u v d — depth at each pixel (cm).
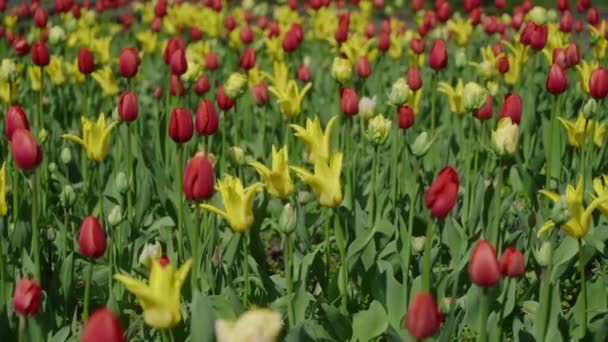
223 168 946
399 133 1088
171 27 1947
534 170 1017
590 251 754
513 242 756
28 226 770
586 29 2294
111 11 2534
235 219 575
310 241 816
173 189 956
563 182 987
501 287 659
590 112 848
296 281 698
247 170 1061
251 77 1214
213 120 699
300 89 1251
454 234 759
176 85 1020
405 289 642
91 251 541
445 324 575
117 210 657
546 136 1003
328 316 629
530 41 1120
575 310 642
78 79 1294
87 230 537
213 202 867
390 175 945
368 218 827
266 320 365
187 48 1570
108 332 378
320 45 1838
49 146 1063
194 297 527
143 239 768
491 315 607
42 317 625
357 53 1320
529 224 797
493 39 1819
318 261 723
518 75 1212
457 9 3869
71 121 1368
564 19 1330
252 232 732
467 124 1195
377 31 2275
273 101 1312
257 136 1214
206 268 703
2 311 628
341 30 1275
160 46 1845
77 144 1087
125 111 786
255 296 704
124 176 784
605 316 616
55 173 970
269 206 920
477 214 802
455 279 637
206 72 1520
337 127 1044
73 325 649
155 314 451
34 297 510
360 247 710
